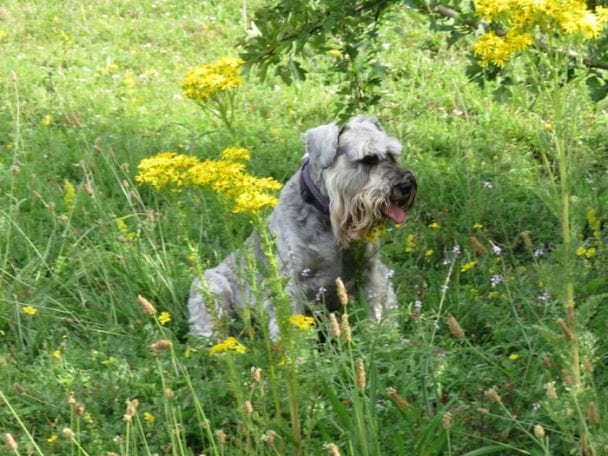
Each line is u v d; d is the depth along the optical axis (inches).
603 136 372.5
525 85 224.5
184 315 278.4
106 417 225.5
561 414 173.0
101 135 402.6
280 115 437.1
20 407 228.1
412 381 213.0
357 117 276.1
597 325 233.3
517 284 258.2
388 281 268.2
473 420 203.3
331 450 168.1
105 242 312.7
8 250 291.9
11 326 261.3
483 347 240.2
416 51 489.1
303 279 264.7
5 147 396.5
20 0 610.2
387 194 258.7
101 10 601.0
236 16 584.1
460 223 314.7
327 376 209.6
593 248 260.8
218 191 182.1
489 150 374.3
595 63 233.8
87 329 260.7
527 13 164.9
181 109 443.8
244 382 216.4
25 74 483.8
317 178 261.9
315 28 255.9
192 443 218.5
